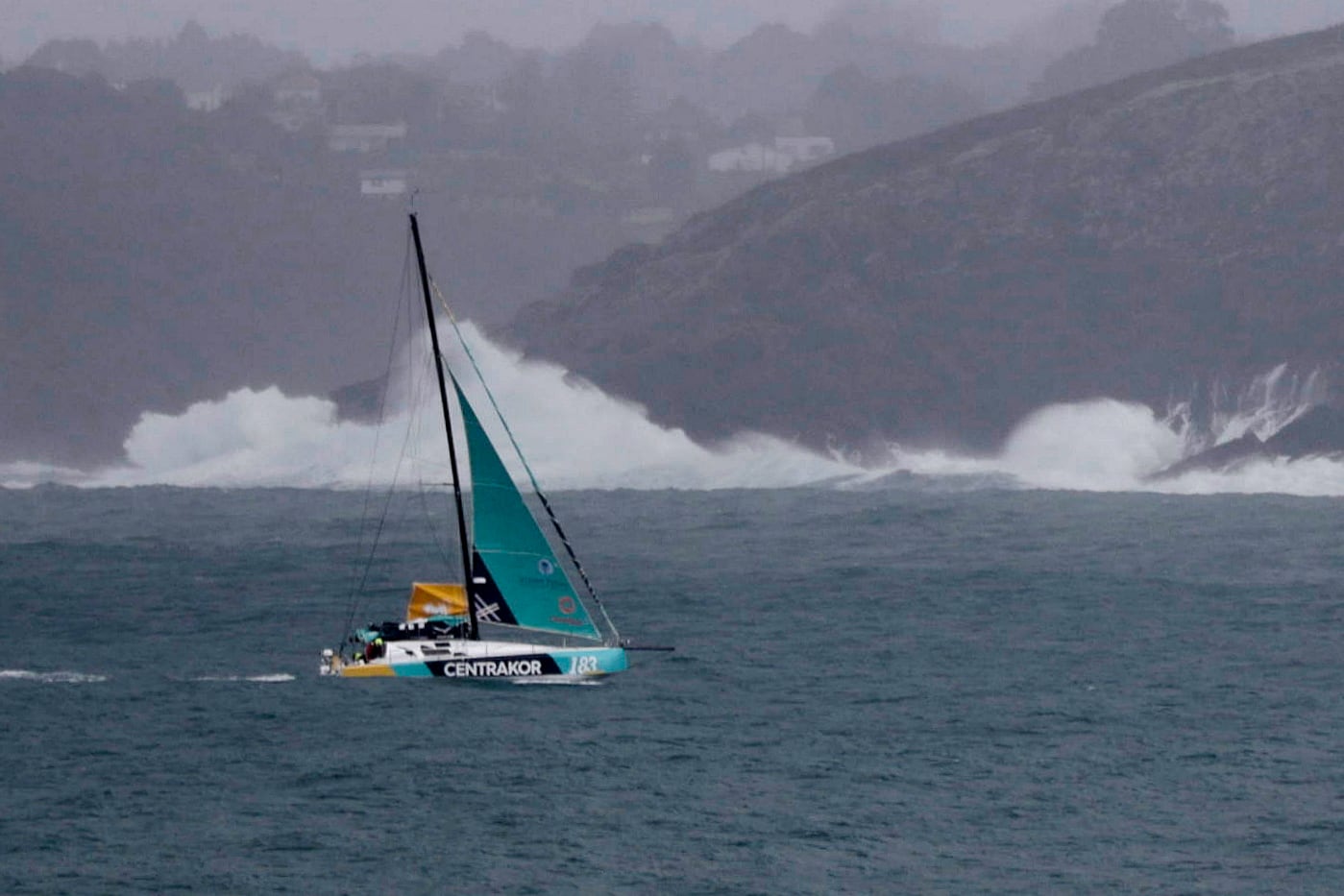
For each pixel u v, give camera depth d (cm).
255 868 13550
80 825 14525
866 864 13600
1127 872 13412
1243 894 12988
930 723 17538
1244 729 17250
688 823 14525
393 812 14800
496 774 15800
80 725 17588
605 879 13338
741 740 16900
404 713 17938
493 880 13312
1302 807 14812
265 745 16775
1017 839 14125
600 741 16838
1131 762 16138
